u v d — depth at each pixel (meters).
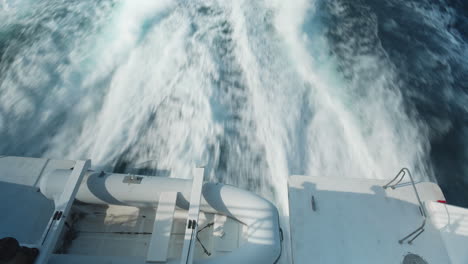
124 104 7.04
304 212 3.53
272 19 8.99
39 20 8.92
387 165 6.26
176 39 8.41
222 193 4.01
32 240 3.81
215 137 6.48
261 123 6.76
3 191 4.11
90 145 6.36
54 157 6.14
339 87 7.55
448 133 6.92
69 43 8.33
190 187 3.92
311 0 9.57
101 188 3.95
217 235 3.98
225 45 8.33
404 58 8.37
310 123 6.81
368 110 7.16
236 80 7.54
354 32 8.91
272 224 3.72
